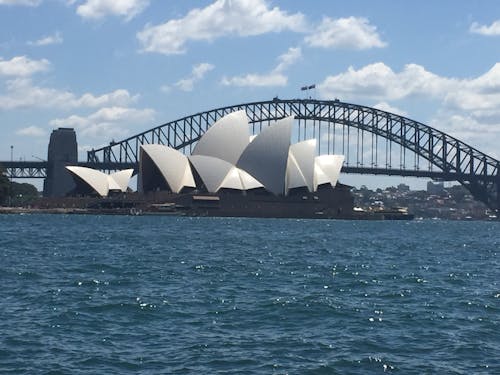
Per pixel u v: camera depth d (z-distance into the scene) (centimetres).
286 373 2777
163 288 4881
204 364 2880
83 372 2756
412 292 4966
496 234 17162
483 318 3944
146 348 3114
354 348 3166
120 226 14738
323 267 6638
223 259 7256
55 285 4956
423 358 3027
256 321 3738
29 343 3155
